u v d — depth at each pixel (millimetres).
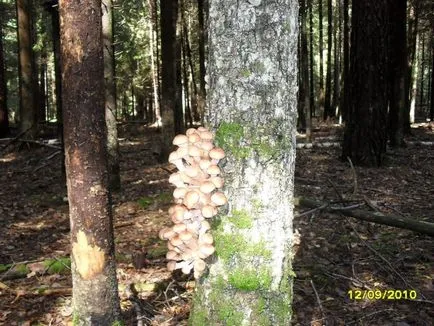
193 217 3105
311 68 29406
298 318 4840
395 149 14977
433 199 8867
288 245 3289
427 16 23828
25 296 5371
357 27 11820
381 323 4695
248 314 3189
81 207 3838
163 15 13266
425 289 5332
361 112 11930
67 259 6352
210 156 3027
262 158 3119
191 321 3365
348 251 6383
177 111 16156
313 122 27422
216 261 3215
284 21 3109
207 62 3291
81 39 3680
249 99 3104
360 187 9734
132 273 5980
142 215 8781
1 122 20922
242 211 3148
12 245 7465
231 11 3092
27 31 17203
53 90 40125
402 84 15188
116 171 10500
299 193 9297
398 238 6809
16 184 12125
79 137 3770
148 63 32062
